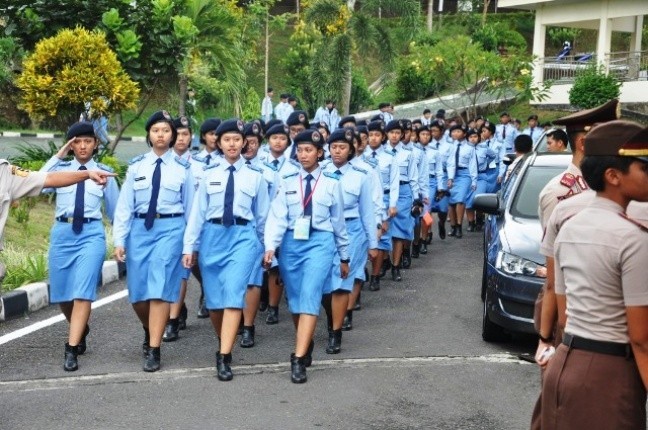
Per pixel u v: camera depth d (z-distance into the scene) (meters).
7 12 15.56
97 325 8.95
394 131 11.80
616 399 3.80
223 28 18.28
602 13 30.50
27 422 6.12
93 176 5.99
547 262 4.72
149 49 16.02
